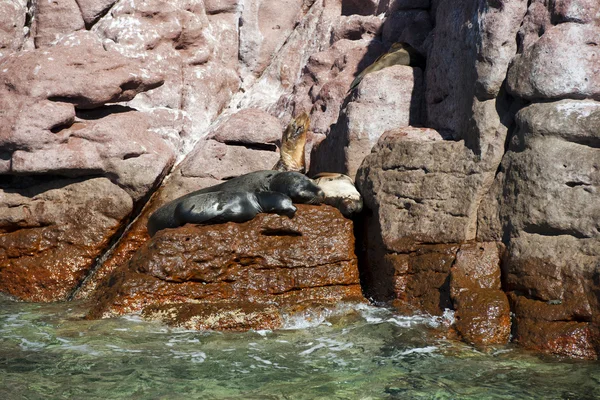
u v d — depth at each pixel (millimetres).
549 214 9727
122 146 12898
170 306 10609
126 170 12945
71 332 9984
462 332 9812
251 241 11281
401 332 10055
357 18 15523
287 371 8680
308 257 11336
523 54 10305
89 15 15172
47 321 10633
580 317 9273
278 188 12008
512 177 10289
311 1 16875
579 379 8398
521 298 9867
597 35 9875
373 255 11898
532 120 10008
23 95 12344
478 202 10742
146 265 10891
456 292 10203
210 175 14039
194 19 15891
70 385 8141
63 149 12484
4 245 12625
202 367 8766
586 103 9789
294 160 14172
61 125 12586
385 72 13219
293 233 11500
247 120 14297
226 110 16344
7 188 12969
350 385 8250
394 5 14969
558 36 9922
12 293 12359
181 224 11656
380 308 11031
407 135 12211
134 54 15016
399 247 11328
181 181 13898
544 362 8969
